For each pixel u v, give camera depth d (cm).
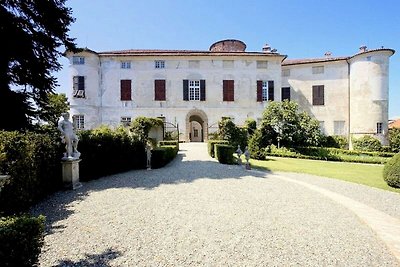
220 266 345
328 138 2845
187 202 646
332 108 2938
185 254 377
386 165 967
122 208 593
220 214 557
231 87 2756
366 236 454
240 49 3250
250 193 750
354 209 615
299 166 1478
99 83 2664
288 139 2195
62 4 1089
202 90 2738
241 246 405
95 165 970
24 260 268
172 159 1487
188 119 2723
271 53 2800
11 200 523
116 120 2659
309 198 709
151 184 855
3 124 955
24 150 568
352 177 1128
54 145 771
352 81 2850
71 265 343
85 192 749
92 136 980
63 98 2503
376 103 2708
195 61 2744
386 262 363
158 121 2225
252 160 1675
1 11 939
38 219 293
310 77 3003
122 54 2666
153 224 495
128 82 2684
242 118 2750
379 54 2700
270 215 557
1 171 496
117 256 369
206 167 1224
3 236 254
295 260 364
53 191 751
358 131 2784
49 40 1069
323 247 407
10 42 949
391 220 543
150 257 367
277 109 2241
